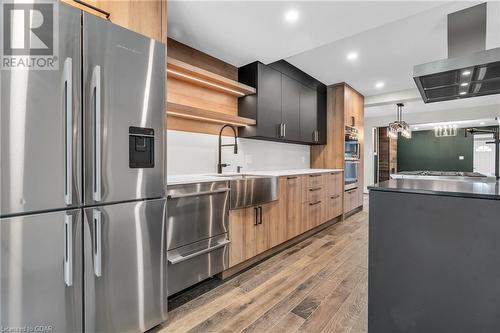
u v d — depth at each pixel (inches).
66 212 45.8
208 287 82.1
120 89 53.4
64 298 45.9
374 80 165.0
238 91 115.5
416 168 359.3
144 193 58.2
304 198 128.6
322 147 181.5
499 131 141.1
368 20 82.9
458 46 88.0
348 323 64.0
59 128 44.8
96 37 49.6
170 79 96.7
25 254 41.6
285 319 65.6
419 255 53.7
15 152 40.4
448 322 50.6
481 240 47.8
